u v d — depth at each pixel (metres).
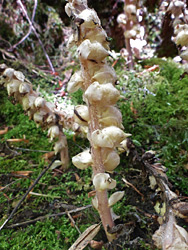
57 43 0.35
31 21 0.33
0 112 0.25
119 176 0.17
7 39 0.33
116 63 0.30
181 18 0.13
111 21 0.35
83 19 0.08
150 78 0.26
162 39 0.35
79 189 0.16
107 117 0.09
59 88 0.28
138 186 0.16
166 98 0.24
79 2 0.09
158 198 0.13
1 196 0.16
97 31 0.09
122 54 0.31
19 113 0.25
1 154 0.21
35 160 0.20
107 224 0.11
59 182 0.17
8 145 0.22
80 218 0.14
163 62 0.30
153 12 0.34
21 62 0.31
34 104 0.16
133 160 0.14
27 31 0.33
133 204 0.15
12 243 0.13
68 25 0.35
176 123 0.20
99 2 0.34
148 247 0.11
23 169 0.19
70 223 0.14
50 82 0.29
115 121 0.10
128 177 0.17
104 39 0.09
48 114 0.16
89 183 0.17
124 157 0.18
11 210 0.15
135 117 0.22
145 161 0.13
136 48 0.33
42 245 0.13
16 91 0.16
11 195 0.16
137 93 0.25
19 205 0.15
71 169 0.18
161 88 0.24
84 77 0.09
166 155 0.18
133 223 0.13
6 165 0.19
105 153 0.10
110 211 0.11
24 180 0.18
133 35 0.27
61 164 0.18
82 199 0.16
